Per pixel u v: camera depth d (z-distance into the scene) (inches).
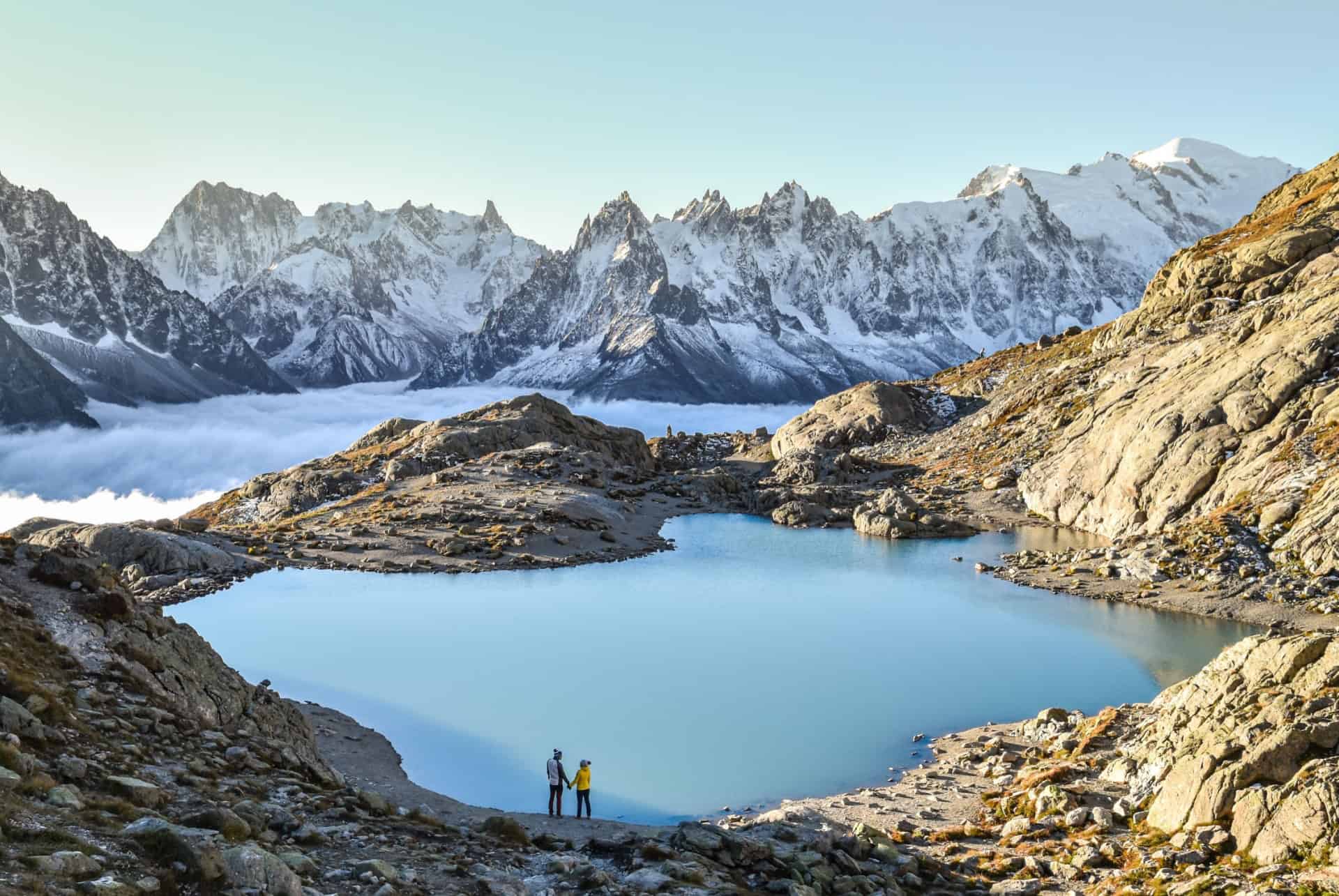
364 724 1899.6
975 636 2556.6
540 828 1283.2
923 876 1138.7
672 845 1103.0
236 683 1396.4
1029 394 5708.7
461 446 5398.6
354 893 811.4
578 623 2723.9
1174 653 2336.4
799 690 2121.1
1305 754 1134.4
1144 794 1302.9
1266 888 968.3
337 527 4001.0
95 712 1119.0
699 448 7017.7
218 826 860.6
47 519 3646.7
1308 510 2888.8
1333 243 4997.5
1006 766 1583.4
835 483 5369.1
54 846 701.3
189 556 3304.6
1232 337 4067.4
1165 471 3555.6
